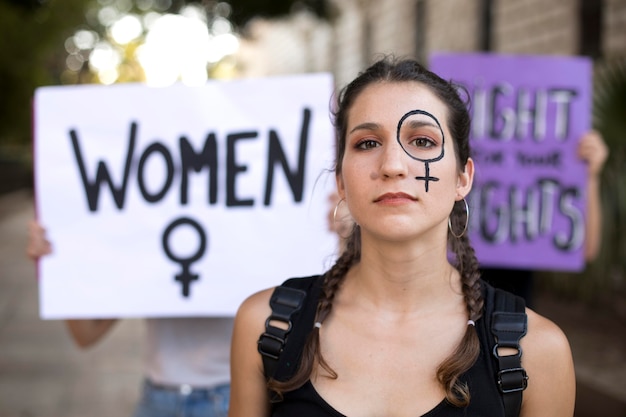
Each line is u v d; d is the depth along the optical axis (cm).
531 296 409
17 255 1431
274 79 284
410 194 153
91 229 289
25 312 903
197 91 289
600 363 573
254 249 281
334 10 1373
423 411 149
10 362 675
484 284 165
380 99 159
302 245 280
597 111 659
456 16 1341
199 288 282
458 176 167
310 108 283
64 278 288
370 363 155
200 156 287
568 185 409
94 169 291
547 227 407
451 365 150
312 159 281
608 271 680
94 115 292
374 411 151
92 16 2423
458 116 165
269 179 283
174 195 287
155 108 290
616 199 634
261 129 285
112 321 300
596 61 884
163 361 275
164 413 273
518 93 415
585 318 720
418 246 157
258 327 169
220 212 285
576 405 517
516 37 1099
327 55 2233
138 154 290
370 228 155
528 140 413
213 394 272
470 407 149
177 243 285
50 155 292
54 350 721
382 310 160
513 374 150
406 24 1616
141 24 2025
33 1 1106
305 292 169
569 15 945
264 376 168
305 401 156
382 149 157
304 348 158
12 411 551
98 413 552
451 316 159
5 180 2934
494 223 408
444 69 418
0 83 1688
